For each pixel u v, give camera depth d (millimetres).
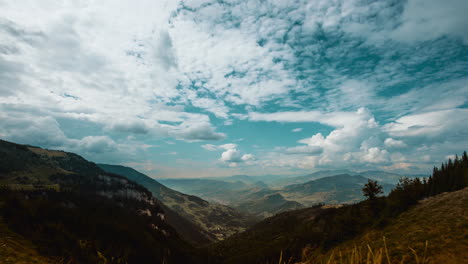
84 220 83688
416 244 41656
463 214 51156
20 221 54312
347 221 76875
